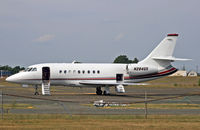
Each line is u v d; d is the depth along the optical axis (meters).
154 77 151.38
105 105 91.62
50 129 53.84
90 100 110.31
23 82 143.75
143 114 74.62
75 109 83.25
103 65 149.88
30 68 145.38
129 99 119.44
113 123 60.59
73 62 152.25
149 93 165.25
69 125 57.97
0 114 72.50
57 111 79.00
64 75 145.75
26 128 54.59
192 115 73.00
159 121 63.31
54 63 149.12
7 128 54.53
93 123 60.34
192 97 132.12
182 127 56.62
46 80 145.12
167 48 150.62
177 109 85.56
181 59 148.88
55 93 155.25
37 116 68.94
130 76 150.12
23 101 104.25
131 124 59.53
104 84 143.88
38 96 130.25
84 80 147.12
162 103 102.88
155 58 150.00
